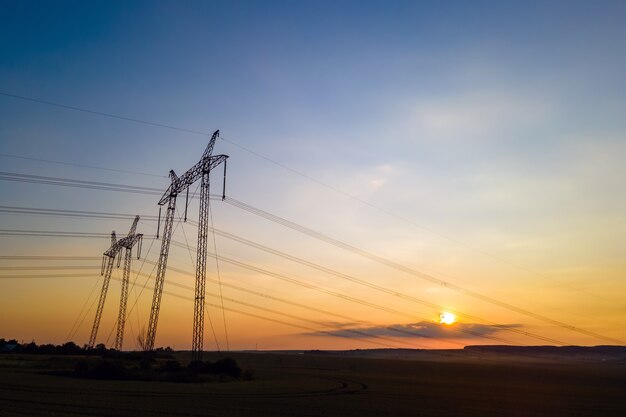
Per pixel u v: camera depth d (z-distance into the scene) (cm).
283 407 4853
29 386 5784
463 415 4859
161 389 6100
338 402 5519
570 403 6406
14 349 14938
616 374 14638
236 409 4547
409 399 6172
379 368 15212
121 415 3853
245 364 15850
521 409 5556
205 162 7100
